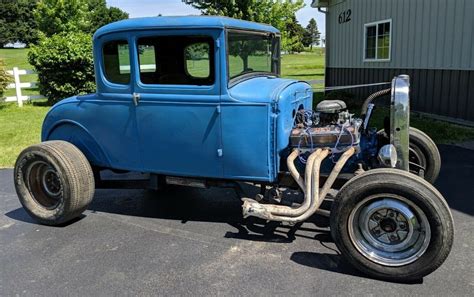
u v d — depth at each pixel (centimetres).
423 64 995
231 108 353
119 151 410
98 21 5828
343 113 383
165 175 407
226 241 385
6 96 1409
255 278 321
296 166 378
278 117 349
